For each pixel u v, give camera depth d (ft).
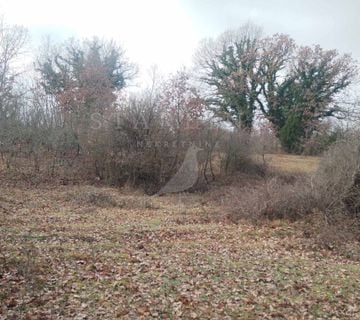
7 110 97.35
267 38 149.18
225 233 53.16
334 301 30.27
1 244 40.55
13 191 74.38
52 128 93.81
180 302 28.43
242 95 145.18
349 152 64.34
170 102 96.53
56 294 28.99
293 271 37.73
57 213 59.36
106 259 38.22
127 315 26.13
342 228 55.67
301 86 144.15
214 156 90.99
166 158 87.45
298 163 99.66
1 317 24.94
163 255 41.16
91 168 88.58
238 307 28.09
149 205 69.51
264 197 62.49
